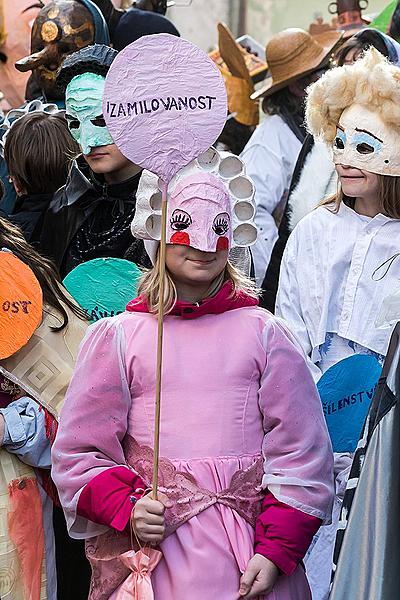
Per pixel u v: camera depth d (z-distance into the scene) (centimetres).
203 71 429
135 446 429
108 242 573
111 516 418
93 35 690
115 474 424
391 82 518
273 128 771
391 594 384
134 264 554
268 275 632
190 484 419
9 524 490
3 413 491
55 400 499
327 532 520
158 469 421
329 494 430
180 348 430
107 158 569
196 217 428
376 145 527
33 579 497
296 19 1409
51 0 705
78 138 577
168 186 437
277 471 426
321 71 781
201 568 412
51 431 496
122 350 433
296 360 437
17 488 494
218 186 434
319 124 545
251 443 429
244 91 896
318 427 434
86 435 430
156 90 428
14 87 855
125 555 416
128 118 428
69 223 581
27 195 621
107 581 427
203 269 431
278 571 417
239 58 893
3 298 493
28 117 622
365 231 541
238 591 415
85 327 512
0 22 845
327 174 619
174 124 428
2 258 499
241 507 422
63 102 703
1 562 487
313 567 522
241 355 431
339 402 516
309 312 543
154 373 429
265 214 751
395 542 387
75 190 582
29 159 611
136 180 577
